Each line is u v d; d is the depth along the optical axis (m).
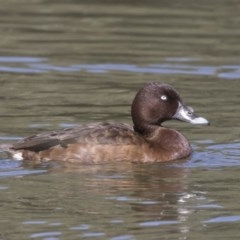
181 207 12.05
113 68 21.14
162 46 23.66
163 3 30.00
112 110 17.44
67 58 22.08
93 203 12.16
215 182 13.28
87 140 14.30
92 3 29.97
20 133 15.63
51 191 12.66
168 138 14.68
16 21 26.69
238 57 22.47
